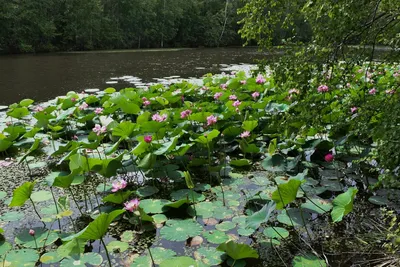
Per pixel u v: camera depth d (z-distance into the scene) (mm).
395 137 2375
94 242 2615
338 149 4090
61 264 2311
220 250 2211
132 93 5895
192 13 33875
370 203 3156
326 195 3322
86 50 25188
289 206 3113
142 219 2678
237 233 2689
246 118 4668
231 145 4668
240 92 6395
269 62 3359
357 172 3734
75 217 2988
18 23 21016
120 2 27609
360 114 3076
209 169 3609
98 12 25438
